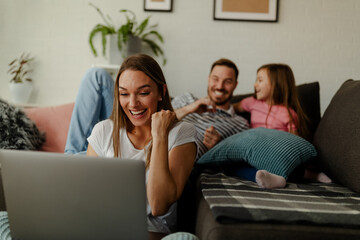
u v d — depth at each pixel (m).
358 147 1.35
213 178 1.49
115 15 3.12
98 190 0.84
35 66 3.16
